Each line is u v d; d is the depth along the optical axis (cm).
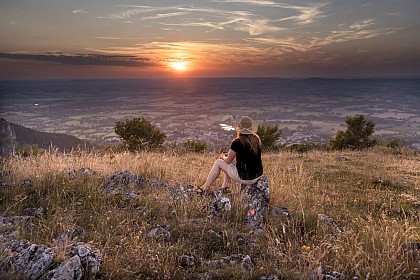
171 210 609
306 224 568
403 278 397
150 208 598
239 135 668
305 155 1620
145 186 758
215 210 597
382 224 565
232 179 682
